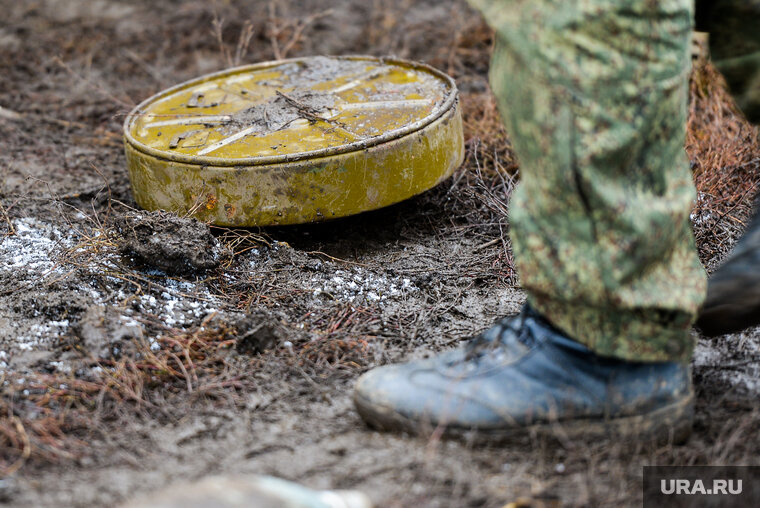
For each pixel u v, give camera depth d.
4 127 4.57
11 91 5.08
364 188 3.10
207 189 3.07
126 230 3.04
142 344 2.56
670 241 1.94
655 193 1.91
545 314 2.07
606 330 1.99
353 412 2.33
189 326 2.74
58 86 5.19
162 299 2.86
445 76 3.59
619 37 1.76
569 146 1.79
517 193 1.98
